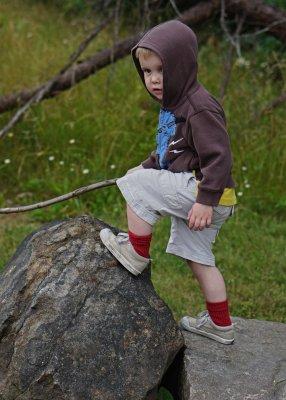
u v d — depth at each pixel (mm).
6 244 4730
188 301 4254
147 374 2998
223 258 4605
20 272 3135
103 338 2992
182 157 2980
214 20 6523
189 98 2928
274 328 3449
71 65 5676
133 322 3027
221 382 3041
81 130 5754
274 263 4586
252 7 5613
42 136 5766
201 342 3242
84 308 3018
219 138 2893
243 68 6324
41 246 3164
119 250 3061
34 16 8352
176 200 2963
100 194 5273
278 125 5668
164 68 2900
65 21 8289
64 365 2947
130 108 5910
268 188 5336
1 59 6891
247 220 5027
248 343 3297
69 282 3055
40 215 5133
